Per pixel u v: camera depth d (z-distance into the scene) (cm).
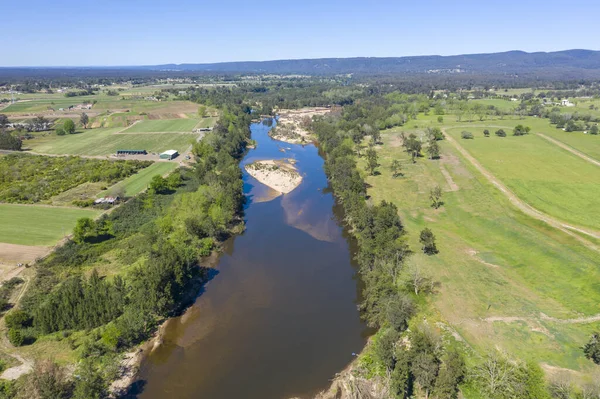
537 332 6103
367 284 7400
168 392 5466
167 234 9706
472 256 8644
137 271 7456
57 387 4856
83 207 11288
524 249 8725
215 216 10188
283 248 9800
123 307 6831
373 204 11588
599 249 8375
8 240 9125
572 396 4744
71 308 6481
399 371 4972
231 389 5512
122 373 5734
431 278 7700
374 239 8825
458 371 4972
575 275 7544
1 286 7306
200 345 6397
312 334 6662
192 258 8369
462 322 6400
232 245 9962
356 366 5719
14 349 5888
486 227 9956
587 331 6075
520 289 7331
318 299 7706
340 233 10644
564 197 11562
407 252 8800
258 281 8338
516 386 4856
